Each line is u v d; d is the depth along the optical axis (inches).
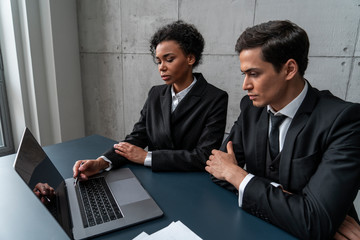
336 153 31.1
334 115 32.9
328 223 28.9
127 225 31.2
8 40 117.0
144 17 103.8
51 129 132.8
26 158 33.0
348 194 29.6
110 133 132.8
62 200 34.9
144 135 61.1
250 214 34.0
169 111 55.6
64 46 124.7
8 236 30.4
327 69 68.2
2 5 113.5
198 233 30.1
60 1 119.6
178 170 47.4
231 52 83.9
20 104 123.1
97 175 44.8
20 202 37.3
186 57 49.6
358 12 61.2
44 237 30.2
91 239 29.3
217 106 53.2
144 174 46.1
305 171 34.6
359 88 64.3
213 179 42.4
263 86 32.5
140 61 110.0
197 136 54.6
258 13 76.3
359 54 62.8
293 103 35.2
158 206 35.1
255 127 41.6
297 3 69.3
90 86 133.8
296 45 30.8
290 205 30.4
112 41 118.2
